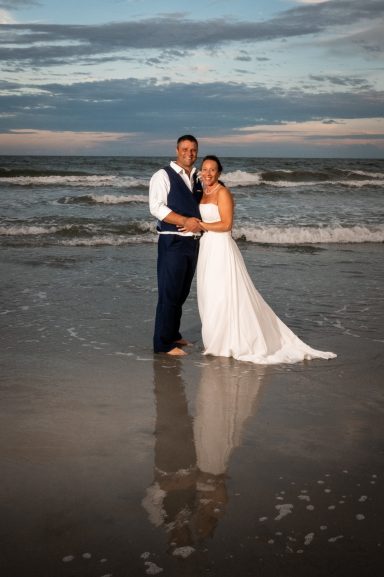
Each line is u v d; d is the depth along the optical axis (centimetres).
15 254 990
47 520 240
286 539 229
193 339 547
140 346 518
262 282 805
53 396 390
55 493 262
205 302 493
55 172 3083
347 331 573
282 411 371
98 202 1864
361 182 2980
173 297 486
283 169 4153
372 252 1109
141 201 1891
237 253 493
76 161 6084
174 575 207
